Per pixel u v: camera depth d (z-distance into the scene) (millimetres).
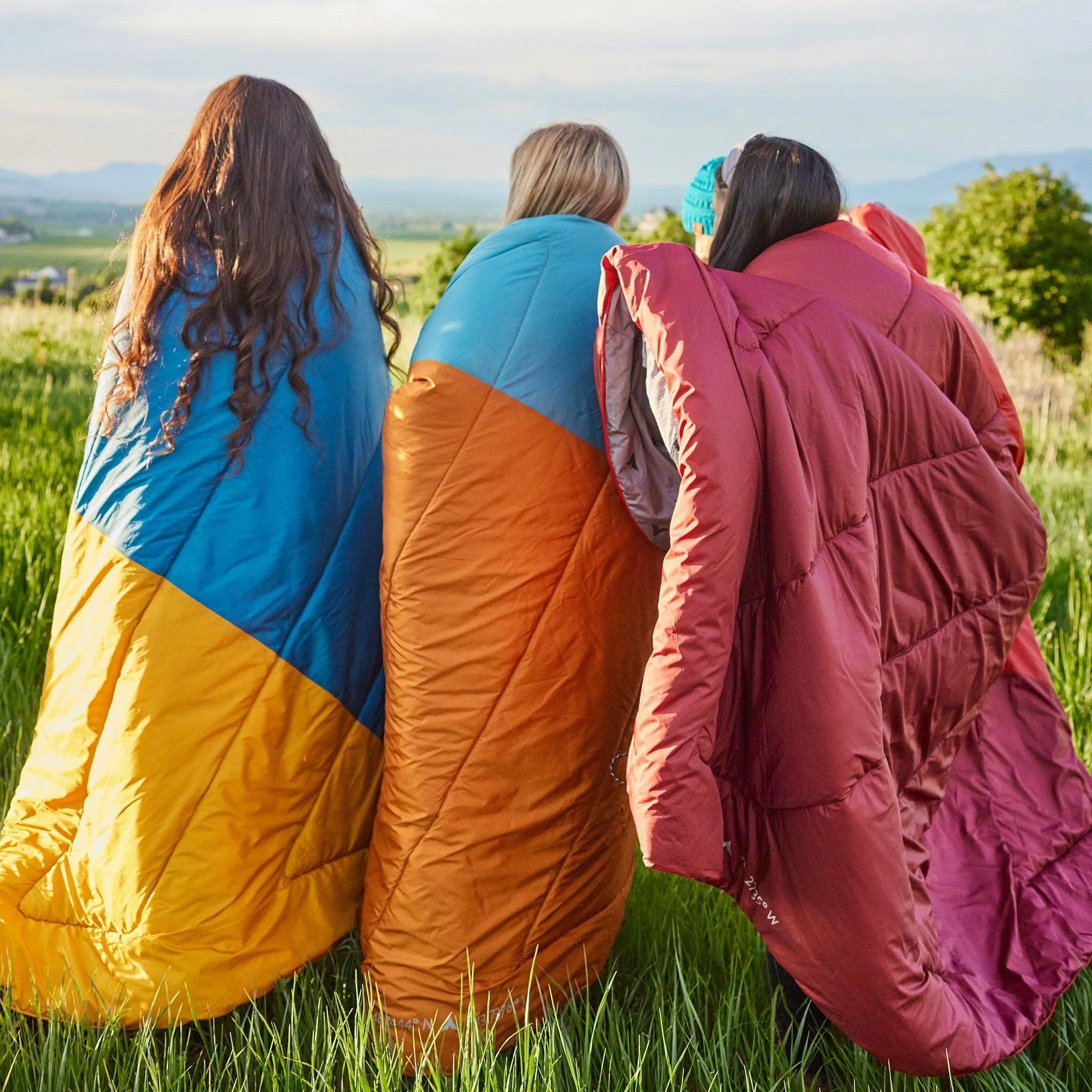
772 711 1717
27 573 3723
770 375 1697
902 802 2051
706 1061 2010
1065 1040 2121
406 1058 2074
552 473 2043
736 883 1834
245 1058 2090
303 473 2123
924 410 1884
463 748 2072
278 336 2053
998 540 1998
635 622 2152
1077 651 3496
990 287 21500
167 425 2041
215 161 2068
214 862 2104
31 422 5941
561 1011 2188
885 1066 2029
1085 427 9422
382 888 2143
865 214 2768
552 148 2197
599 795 2168
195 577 2078
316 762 2221
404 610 2064
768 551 1714
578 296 2082
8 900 2168
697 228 3096
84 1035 2059
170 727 2072
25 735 3033
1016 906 2148
